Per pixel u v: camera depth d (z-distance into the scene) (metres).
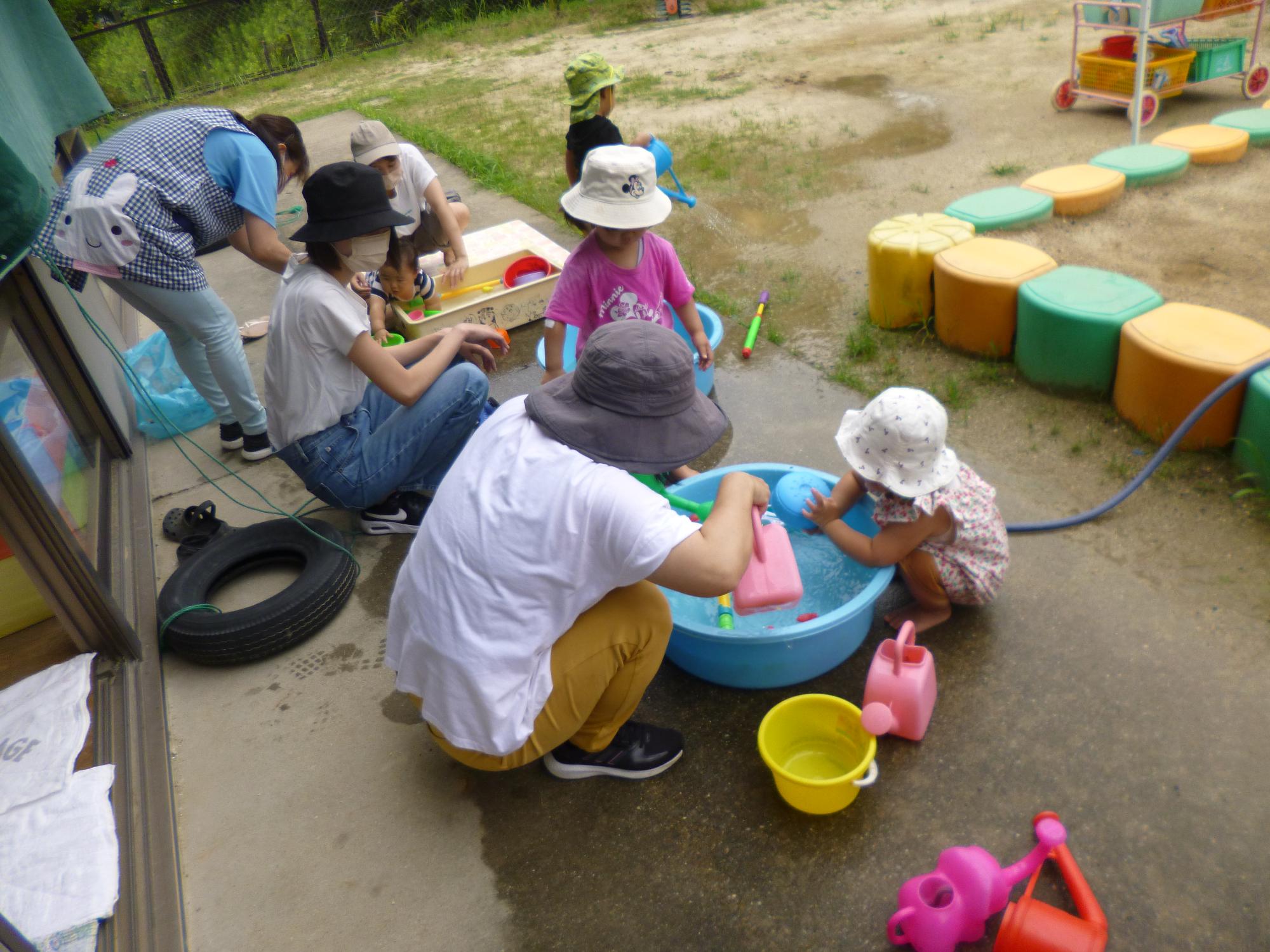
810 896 1.98
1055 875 1.95
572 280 2.89
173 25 14.55
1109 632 2.51
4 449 2.28
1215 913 1.86
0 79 2.83
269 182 3.34
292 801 2.34
